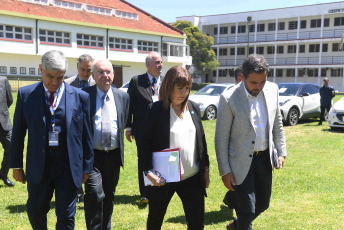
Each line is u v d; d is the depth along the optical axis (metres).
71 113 2.76
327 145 8.91
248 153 2.90
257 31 50.66
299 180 5.71
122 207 4.61
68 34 30.27
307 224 3.97
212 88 14.55
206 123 12.66
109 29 32.69
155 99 4.53
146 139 2.78
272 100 3.02
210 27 54.75
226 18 52.00
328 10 44.34
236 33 51.66
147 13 41.59
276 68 49.53
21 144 2.78
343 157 7.52
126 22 35.88
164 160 2.74
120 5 39.44
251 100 2.95
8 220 4.11
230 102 2.90
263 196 3.08
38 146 2.66
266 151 3.01
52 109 2.72
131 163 6.92
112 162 3.57
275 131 3.19
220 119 2.94
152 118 2.77
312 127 12.13
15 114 2.73
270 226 3.92
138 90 4.50
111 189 3.61
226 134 2.95
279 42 47.47
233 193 3.52
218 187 5.46
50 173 2.73
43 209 2.83
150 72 4.55
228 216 4.28
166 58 37.78
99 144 3.48
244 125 2.89
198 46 46.41
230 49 52.94
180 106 2.83
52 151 2.72
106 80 3.50
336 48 45.06
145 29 36.19
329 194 5.03
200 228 2.87
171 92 2.71
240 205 2.92
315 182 5.59
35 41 28.08
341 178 5.84
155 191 2.76
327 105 12.39
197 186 2.88
